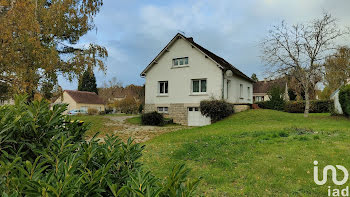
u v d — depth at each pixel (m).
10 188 1.43
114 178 1.70
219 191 4.26
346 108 15.96
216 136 9.76
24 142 1.84
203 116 20.48
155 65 23.05
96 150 1.80
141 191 1.35
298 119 16.64
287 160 5.74
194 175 5.12
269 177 4.80
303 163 5.45
